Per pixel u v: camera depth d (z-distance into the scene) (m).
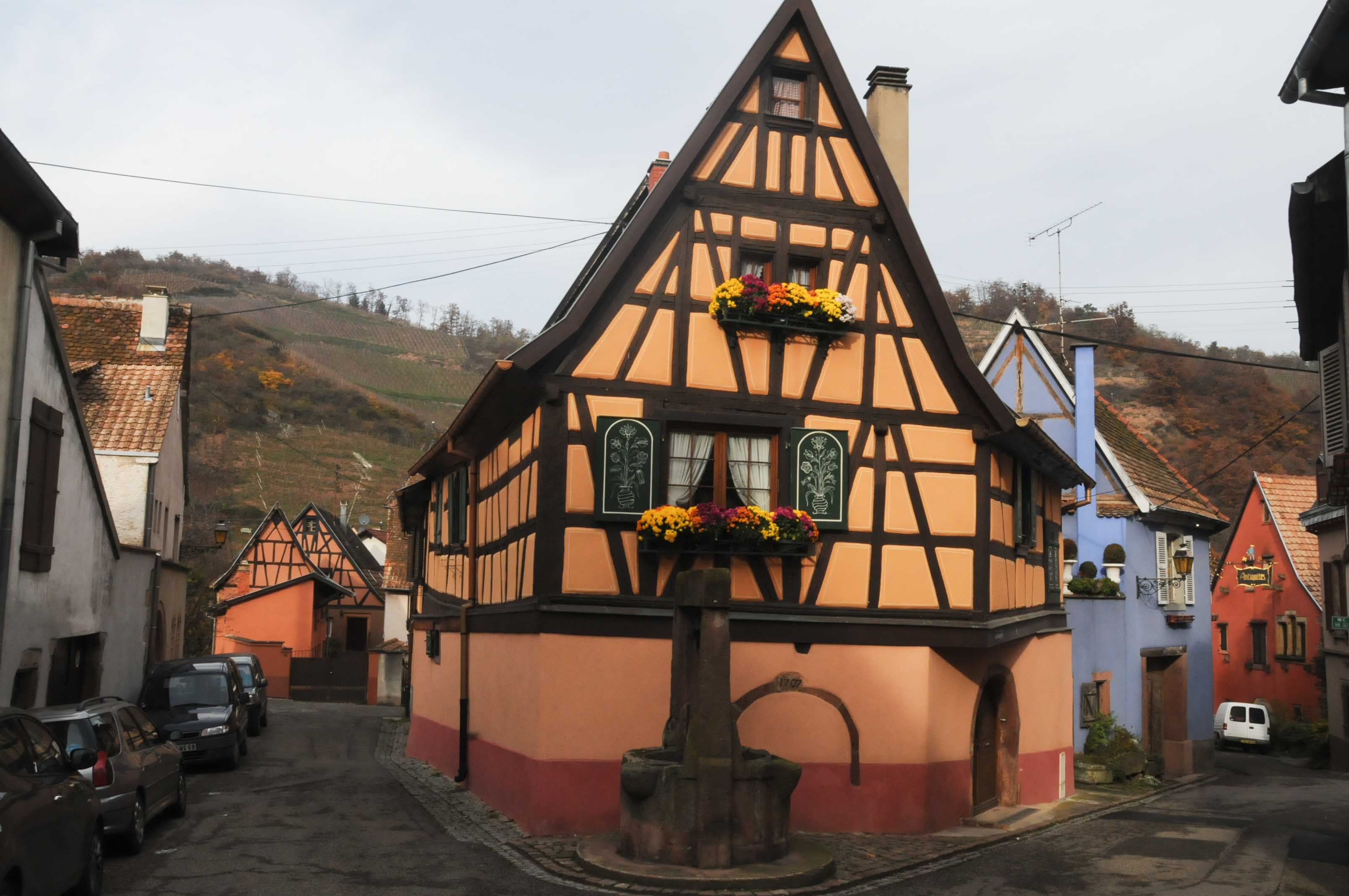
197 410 83.25
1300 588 36.97
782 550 12.92
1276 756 34.66
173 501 26.61
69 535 16.02
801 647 13.10
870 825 13.01
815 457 13.31
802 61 13.91
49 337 14.63
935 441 13.84
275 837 11.62
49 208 13.10
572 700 12.30
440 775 17.56
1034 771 16.42
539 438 12.72
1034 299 66.69
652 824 10.27
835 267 13.77
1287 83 10.06
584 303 12.70
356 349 120.12
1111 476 23.61
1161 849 12.49
